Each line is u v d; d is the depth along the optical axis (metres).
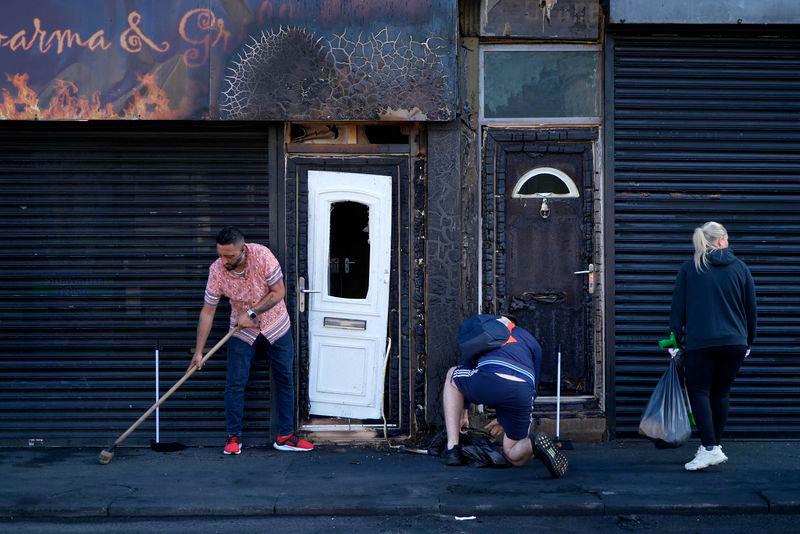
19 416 6.88
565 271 7.00
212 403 6.89
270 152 6.85
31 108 6.59
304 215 6.91
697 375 5.92
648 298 6.93
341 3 6.61
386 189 6.93
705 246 5.94
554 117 6.95
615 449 6.71
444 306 6.79
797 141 6.95
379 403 6.94
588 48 6.95
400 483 5.74
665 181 6.93
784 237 6.96
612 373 6.91
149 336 6.90
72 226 6.88
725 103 6.93
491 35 6.84
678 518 5.17
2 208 6.86
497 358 5.91
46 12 6.57
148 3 6.59
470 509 5.24
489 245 6.95
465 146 6.89
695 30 6.87
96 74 6.59
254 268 6.40
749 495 5.38
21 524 5.14
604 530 4.98
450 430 6.25
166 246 6.89
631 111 6.91
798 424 6.95
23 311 6.88
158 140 6.85
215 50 6.59
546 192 7.00
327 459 6.45
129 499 5.38
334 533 4.96
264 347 6.68
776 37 6.93
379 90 6.64
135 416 6.90
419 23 6.62
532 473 5.99
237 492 5.54
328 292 6.95
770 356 6.94
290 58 6.62
